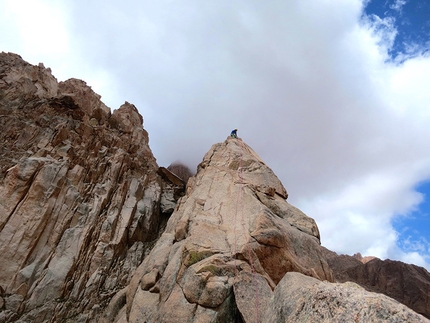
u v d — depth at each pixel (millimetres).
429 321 4699
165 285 12773
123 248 22969
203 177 21938
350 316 5547
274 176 22141
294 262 13297
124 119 35438
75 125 26500
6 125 22625
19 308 15461
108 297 19000
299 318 6688
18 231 17516
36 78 29312
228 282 11109
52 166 21266
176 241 16828
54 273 17609
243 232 14062
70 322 16547
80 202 21828
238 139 29375
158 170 35031
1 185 18609
